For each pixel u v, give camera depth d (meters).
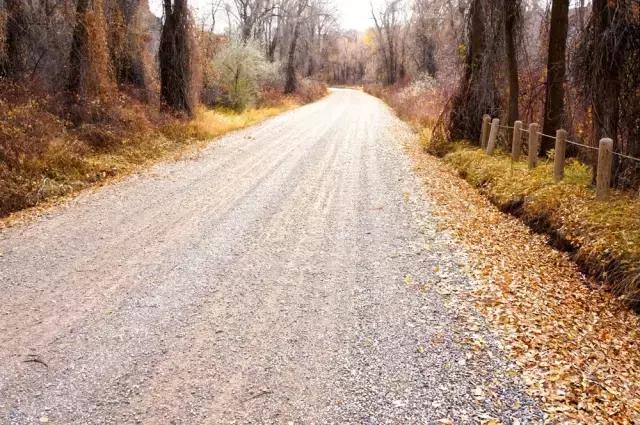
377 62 80.88
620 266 5.89
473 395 3.94
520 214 8.66
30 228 7.69
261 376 4.14
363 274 6.15
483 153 13.04
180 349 4.50
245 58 27.62
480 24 14.48
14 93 12.51
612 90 7.84
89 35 14.10
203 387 4.00
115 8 16.98
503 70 13.76
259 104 31.33
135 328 4.82
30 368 4.18
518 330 4.91
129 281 5.82
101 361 4.30
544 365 4.36
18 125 11.03
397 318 5.09
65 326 4.84
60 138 11.55
